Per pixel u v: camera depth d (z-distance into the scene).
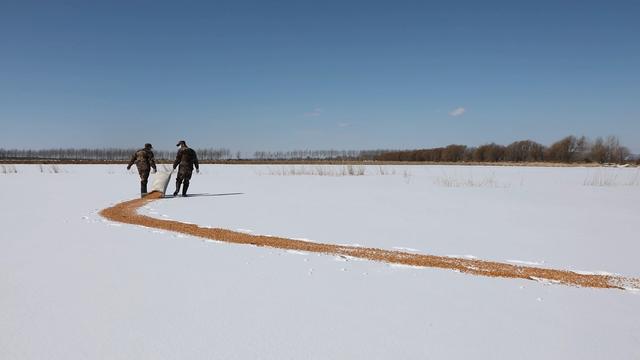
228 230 7.55
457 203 12.37
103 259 5.31
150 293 4.07
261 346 3.01
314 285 4.38
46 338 3.10
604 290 4.40
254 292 4.14
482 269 5.18
